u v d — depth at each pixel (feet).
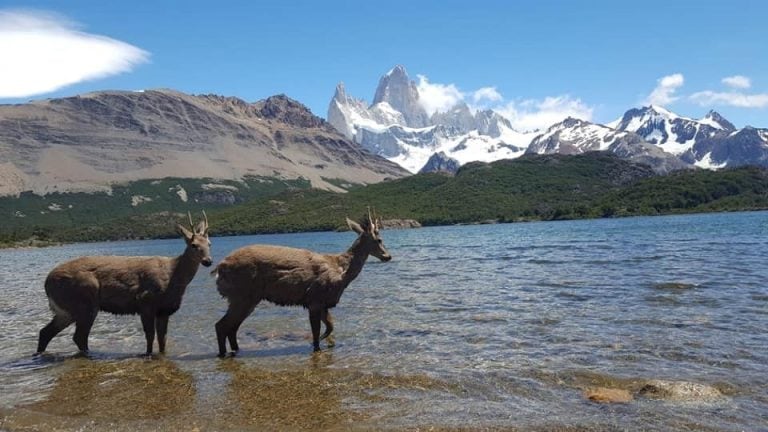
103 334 62.08
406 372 40.29
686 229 275.80
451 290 85.97
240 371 43.21
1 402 37.32
